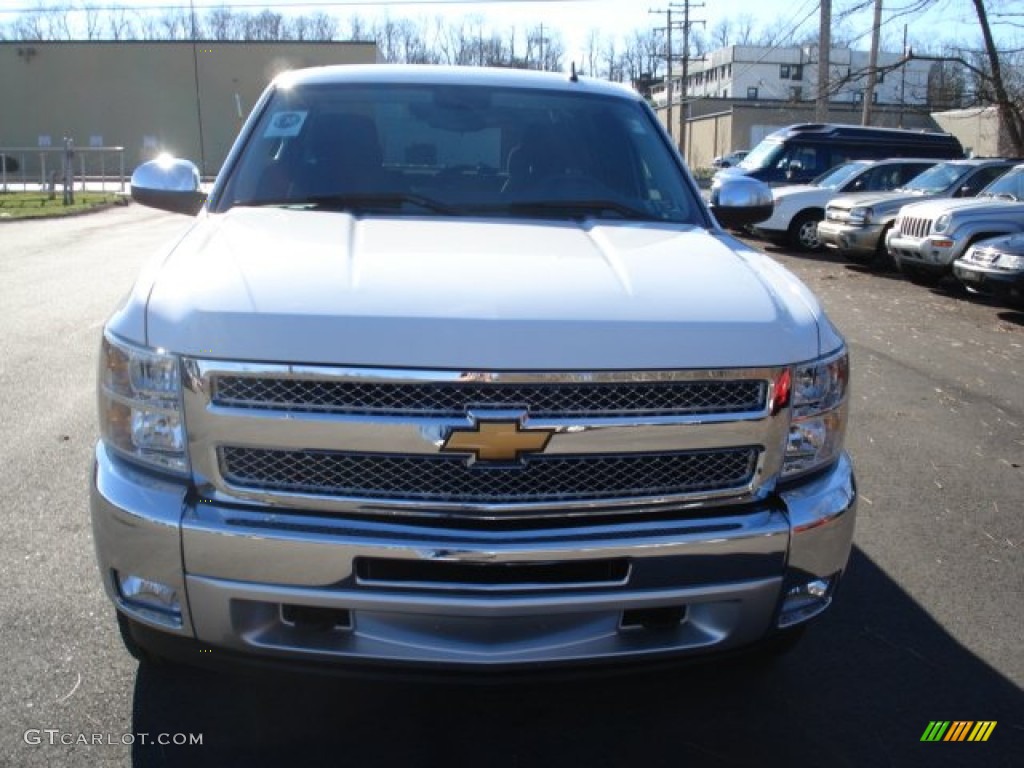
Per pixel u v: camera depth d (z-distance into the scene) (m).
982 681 3.14
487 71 4.14
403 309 2.29
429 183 3.53
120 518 2.36
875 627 3.47
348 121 3.71
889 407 6.57
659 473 2.39
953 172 14.54
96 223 19.81
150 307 2.39
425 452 2.25
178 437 2.32
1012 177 12.63
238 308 2.29
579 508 2.34
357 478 2.28
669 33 66.81
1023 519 4.54
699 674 3.12
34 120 51.78
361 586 2.29
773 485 2.49
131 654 2.96
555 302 2.37
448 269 2.52
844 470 2.67
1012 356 8.39
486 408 2.24
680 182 3.76
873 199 14.28
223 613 2.33
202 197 3.94
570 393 2.28
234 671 2.49
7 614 3.29
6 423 5.46
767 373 2.39
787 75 90.62
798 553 2.48
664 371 2.30
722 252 2.97
